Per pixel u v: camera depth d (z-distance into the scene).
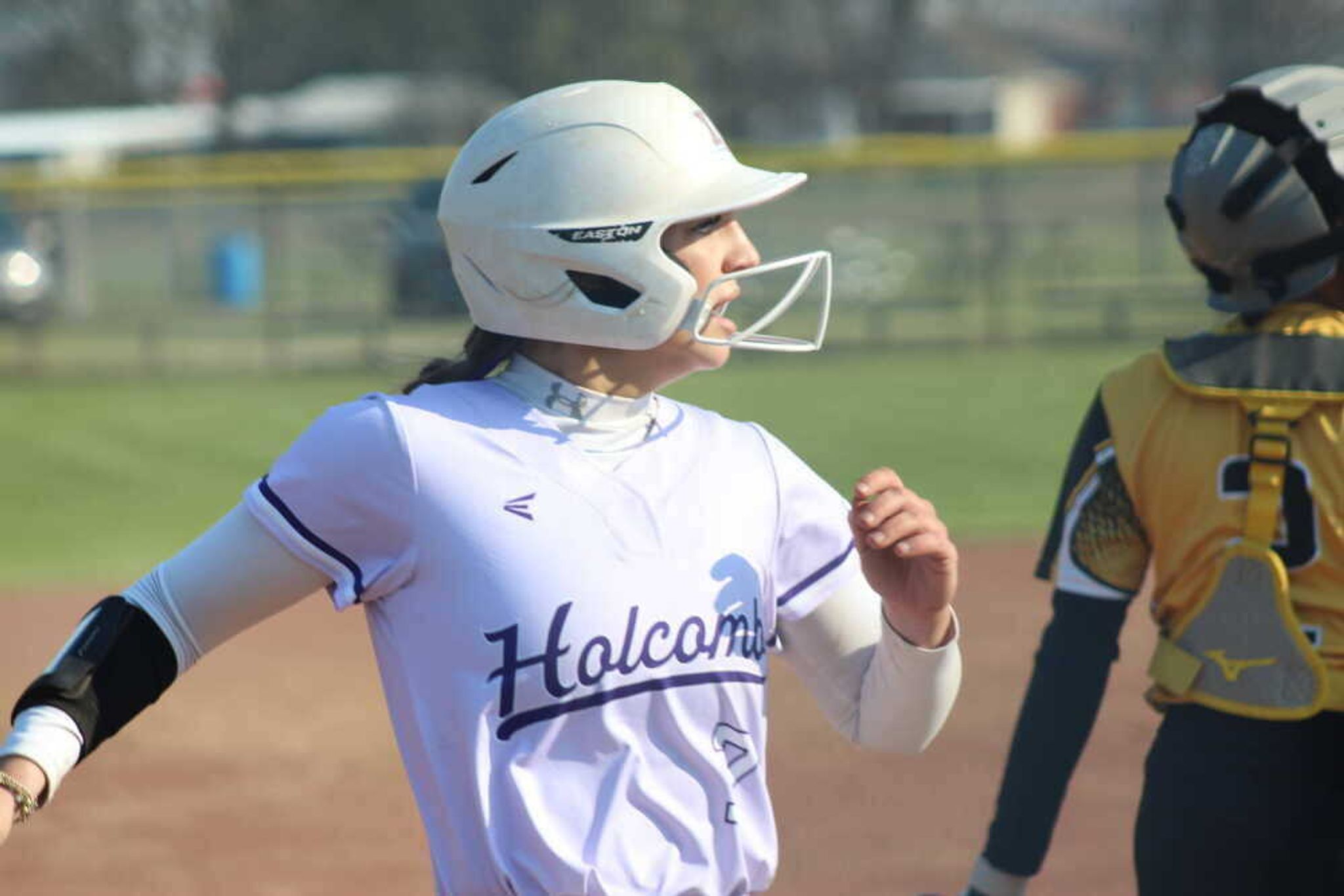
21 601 35.03
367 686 28.78
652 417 9.34
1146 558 11.09
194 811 22.84
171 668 8.91
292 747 25.45
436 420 8.91
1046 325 82.94
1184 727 10.75
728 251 9.25
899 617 9.22
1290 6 192.25
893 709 9.52
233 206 102.69
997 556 37.16
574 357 9.25
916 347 77.38
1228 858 10.50
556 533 8.70
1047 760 10.98
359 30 192.25
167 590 8.91
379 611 9.02
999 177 89.69
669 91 9.30
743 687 8.92
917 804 22.28
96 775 24.34
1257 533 10.46
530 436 8.95
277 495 8.88
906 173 91.81
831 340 79.25
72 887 20.09
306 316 81.06
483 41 190.25
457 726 8.71
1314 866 10.45
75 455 54.81
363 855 21.19
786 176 9.15
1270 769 10.41
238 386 70.25
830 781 23.28
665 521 8.89
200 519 44.50
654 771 8.69
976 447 51.53
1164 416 10.77
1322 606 10.39
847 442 53.09
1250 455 10.52
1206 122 11.20
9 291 90.31
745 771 8.96
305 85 196.00
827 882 19.56
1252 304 10.95
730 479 9.24
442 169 82.44
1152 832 10.80
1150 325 81.06
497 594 8.63
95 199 99.31
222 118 171.88
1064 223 90.00
